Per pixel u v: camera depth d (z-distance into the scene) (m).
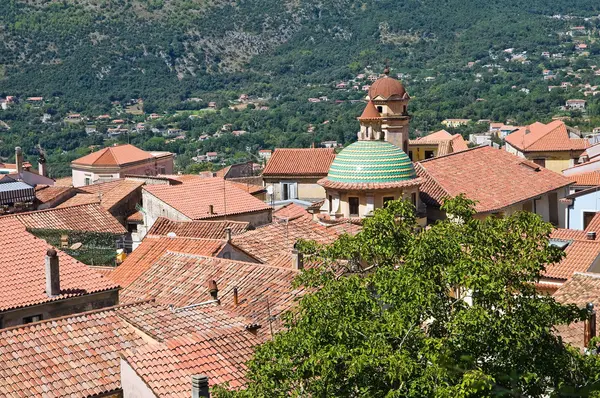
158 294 60.78
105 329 47.56
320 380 36.16
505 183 102.56
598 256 69.81
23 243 59.56
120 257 80.75
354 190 92.94
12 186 101.88
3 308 53.75
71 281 57.56
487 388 33.53
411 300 36.84
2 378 43.38
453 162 103.69
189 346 45.06
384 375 35.06
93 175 151.25
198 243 69.94
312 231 78.44
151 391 41.94
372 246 41.47
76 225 80.19
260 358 38.56
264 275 59.56
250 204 98.06
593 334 49.53
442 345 35.09
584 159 142.38
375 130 119.62
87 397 43.41
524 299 37.25
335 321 37.47
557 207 107.06
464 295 38.19
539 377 36.28
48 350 45.50
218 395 37.94
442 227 39.72
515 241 38.69
